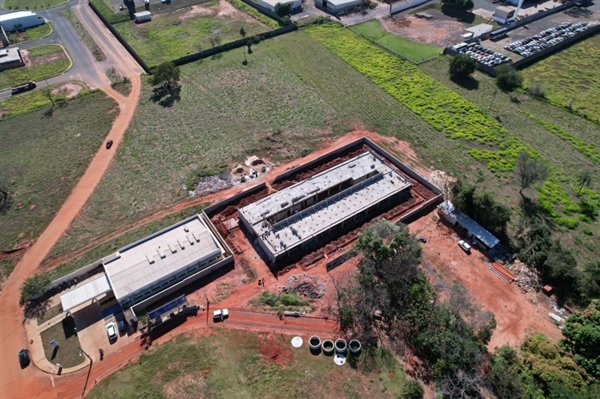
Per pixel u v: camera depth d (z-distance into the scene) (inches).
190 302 3093.0
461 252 3400.6
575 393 2356.1
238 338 2832.2
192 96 5339.6
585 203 3786.9
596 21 6879.9
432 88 5359.3
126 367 2721.5
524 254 3262.8
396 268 3009.4
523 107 5024.6
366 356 2711.6
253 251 3467.0
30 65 6161.4
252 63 5959.6
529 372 2519.7
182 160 4372.5
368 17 7160.4
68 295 3041.3
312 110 5036.9
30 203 3976.4
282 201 3715.6
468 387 2440.9
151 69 5871.1
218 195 3964.1
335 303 3041.3
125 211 3848.4
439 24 6899.6
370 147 4493.1
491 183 3998.5
